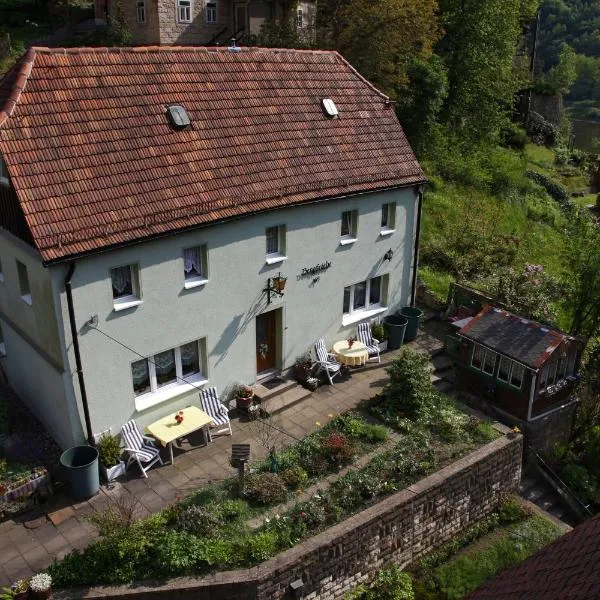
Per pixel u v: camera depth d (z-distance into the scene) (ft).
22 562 41.52
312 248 60.34
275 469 49.16
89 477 46.26
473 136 139.44
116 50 52.03
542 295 75.66
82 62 49.88
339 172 61.05
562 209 133.39
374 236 66.33
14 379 58.39
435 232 97.60
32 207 42.98
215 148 53.72
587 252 67.41
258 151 56.44
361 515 45.70
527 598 27.27
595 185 162.50
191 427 50.72
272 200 54.85
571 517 57.47
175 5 114.52
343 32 113.19
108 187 46.73
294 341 62.08
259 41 111.34
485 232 97.71
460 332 64.08
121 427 50.57
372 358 67.26
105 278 46.19
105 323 47.14
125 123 49.73
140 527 41.83
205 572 40.52
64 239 43.21
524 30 189.16
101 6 125.49
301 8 120.37
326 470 50.21
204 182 51.75
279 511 45.70
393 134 68.23
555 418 61.93
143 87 52.19
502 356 60.59
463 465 51.57
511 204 119.65
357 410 58.80
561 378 62.13
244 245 54.39
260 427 55.77
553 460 62.75
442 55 135.33
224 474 49.73
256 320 59.11
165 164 50.29
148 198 48.24
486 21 132.36
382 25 109.19
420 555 50.52
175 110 52.70
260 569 40.60
